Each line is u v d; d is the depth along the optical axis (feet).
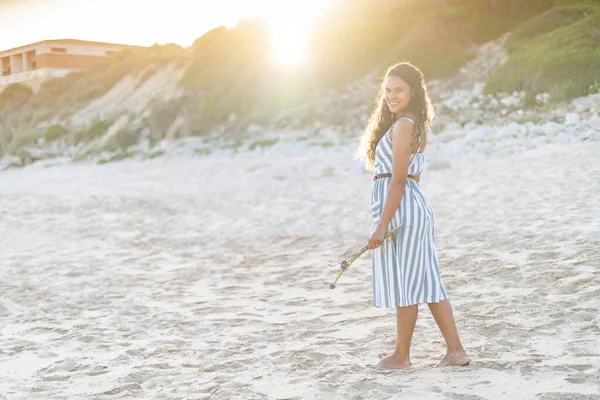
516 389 12.25
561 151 48.16
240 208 42.09
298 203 41.91
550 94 69.82
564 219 27.94
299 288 22.50
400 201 13.44
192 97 110.01
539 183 37.47
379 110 14.17
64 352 16.76
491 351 14.56
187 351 16.38
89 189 59.57
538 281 19.99
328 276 23.89
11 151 125.08
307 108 91.66
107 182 65.00
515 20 95.71
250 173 60.08
